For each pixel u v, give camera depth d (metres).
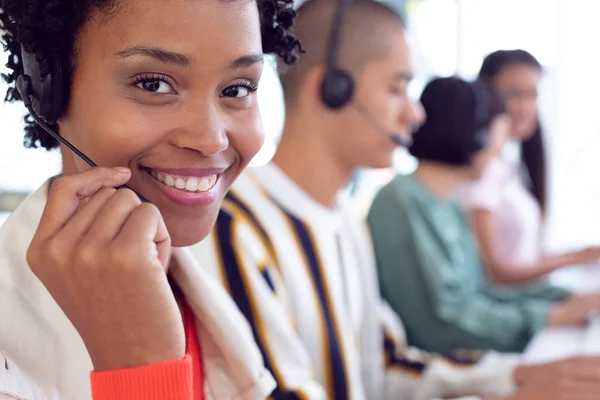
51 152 0.71
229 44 0.56
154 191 0.60
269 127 1.20
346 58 1.21
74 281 0.52
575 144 3.08
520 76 2.38
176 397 0.54
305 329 1.12
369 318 1.33
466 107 1.86
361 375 1.32
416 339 1.72
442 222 1.79
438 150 1.87
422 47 3.24
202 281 0.72
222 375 0.75
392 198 1.76
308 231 1.16
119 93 0.57
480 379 1.27
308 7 1.23
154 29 0.55
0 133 1.99
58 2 0.57
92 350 0.55
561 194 3.07
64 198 0.54
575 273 2.41
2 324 0.60
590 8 3.08
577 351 1.55
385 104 1.24
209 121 0.58
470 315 1.72
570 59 3.11
